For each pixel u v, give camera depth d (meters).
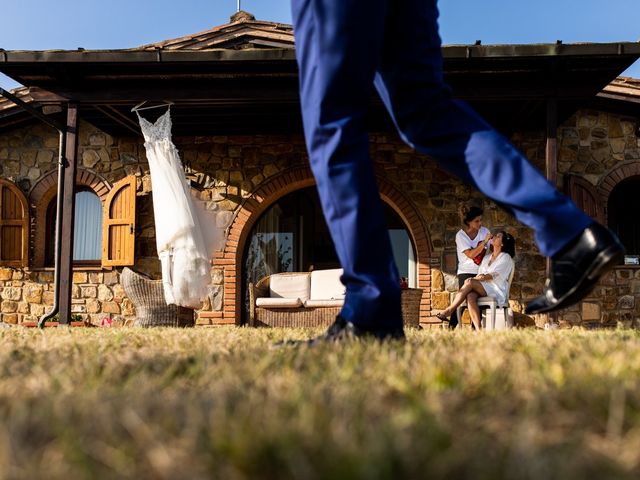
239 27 10.25
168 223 8.55
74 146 8.16
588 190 10.41
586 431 0.80
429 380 1.13
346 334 1.95
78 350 1.97
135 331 3.71
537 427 0.79
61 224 7.93
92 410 0.88
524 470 0.60
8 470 0.62
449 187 10.49
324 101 1.83
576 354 1.65
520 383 1.11
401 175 10.55
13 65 7.88
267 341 2.46
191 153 10.80
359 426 0.76
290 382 1.13
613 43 7.56
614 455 0.68
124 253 10.55
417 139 1.91
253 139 10.80
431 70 1.91
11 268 10.85
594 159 10.60
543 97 8.20
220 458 0.65
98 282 10.68
